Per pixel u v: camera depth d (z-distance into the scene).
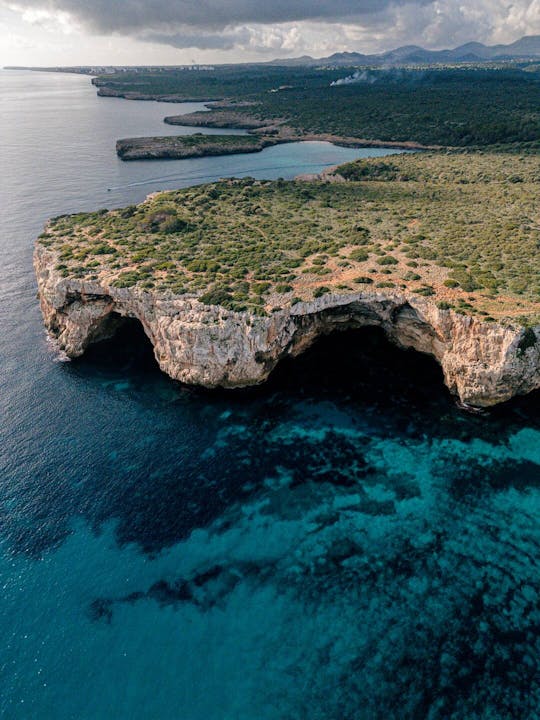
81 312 71.25
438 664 36.12
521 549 44.16
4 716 33.75
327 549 44.75
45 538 45.81
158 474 52.72
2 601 40.59
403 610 39.72
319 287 69.00
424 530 46.25
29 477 52.03
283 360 68.88
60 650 37.50
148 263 78.00
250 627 38.78
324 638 38.00
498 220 95.69
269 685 35.22
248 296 66.69
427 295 65.56
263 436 57.91
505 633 37.91
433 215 102.25
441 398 63.22
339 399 63.69
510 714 33.25
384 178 146.75
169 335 64.69
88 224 101.00
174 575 42.72
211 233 94.12
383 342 73.56
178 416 60.88
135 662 36.69
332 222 100.81
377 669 35.97
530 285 66.88
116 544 45.31
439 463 53.56
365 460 54.28
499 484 50.69
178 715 33.69
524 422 58.56
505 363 56.97
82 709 34.16
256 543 45.44
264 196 122.06
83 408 61.97
